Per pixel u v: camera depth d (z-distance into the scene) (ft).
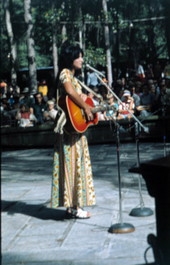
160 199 11.00
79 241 16.30
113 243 15.85
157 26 130.82
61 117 18.37
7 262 14.51
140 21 121.60
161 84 47.83
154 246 11.53
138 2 116.98
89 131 44.55
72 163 18.89
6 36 122.42
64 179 18.94
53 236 16.98
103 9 93.20
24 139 46.19
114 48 137.90
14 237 17.07
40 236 17.07
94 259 14.44
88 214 19.08
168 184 10.73
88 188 19.03
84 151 19.03
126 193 22.82
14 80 108.06
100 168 30.60
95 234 16.93
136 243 15.70
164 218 10.95
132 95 48.73
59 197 19.06
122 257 14.49
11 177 29.35
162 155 34.91
